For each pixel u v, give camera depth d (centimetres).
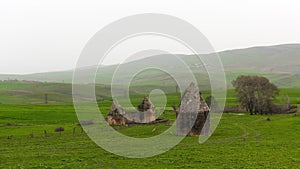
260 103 9819
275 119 7562
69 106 13300
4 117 8481
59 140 4806
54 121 7738
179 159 3556
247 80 10012
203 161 3456
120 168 3212
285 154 3731
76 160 3538
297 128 5803
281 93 17488
